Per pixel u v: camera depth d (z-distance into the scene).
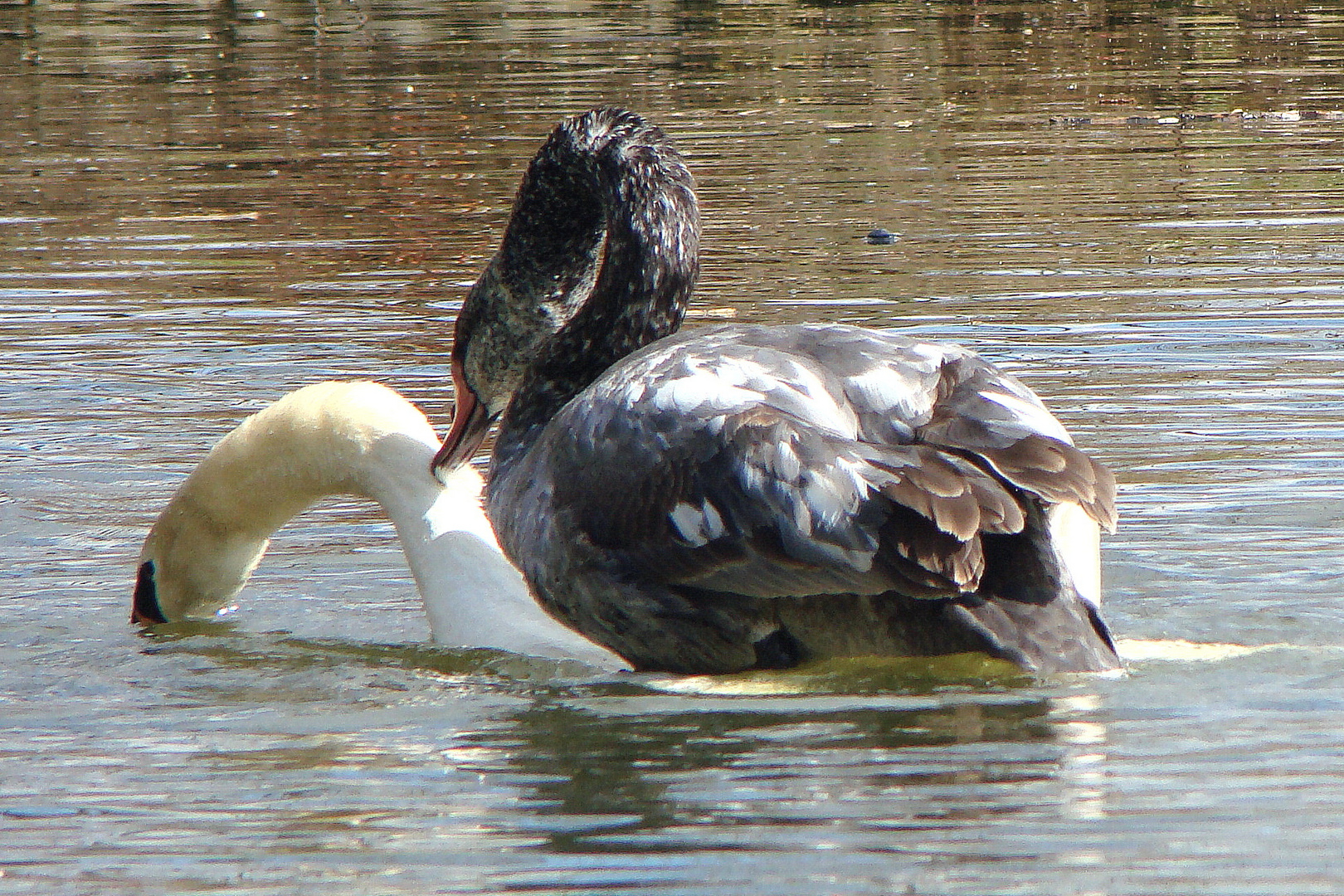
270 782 7.45
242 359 15.54
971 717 7.87
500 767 7.56
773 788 7.07
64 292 18.05
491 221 21.05
